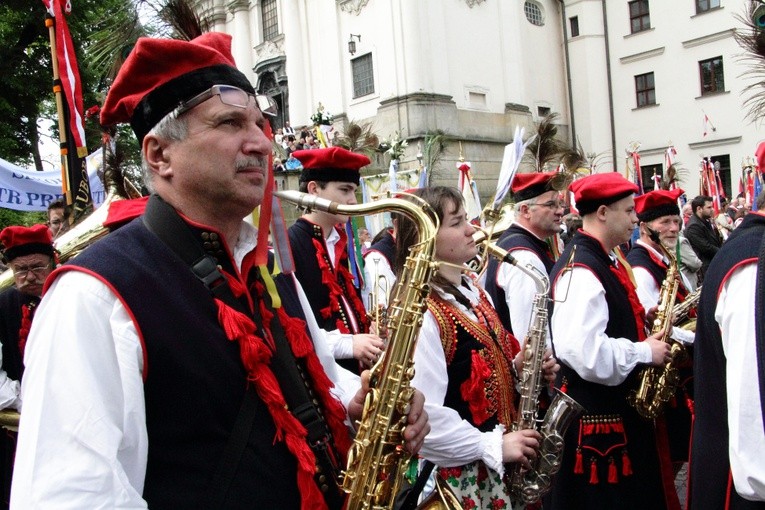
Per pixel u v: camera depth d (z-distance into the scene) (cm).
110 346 121
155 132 139
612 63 2294
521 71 2073
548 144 504
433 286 234
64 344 116
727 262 195
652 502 295
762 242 179
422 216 192
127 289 125
